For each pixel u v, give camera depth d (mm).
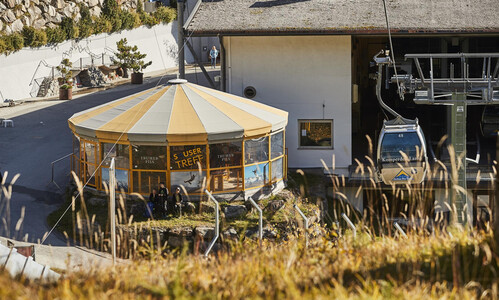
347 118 29641
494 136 31297
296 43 29438
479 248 8969
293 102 29781
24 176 28250
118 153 24625
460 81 23656
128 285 8016
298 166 29953
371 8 30531
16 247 17578
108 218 23094
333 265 8938
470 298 7695
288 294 7723
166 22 57969
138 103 26125
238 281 8297
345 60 29375
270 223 23609
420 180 24203
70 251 20312
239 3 31672
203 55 59938
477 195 27719
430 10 30234
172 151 24281
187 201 24375
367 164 29703
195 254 10039
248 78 29828
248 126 24922
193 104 25812
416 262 8703
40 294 7426
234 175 24922
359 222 11883
